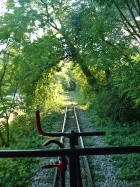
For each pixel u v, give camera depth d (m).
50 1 21.89
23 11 10.88
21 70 11.71
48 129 15.45
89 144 11.38
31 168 7.99
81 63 22.88
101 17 9.91
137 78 8.96
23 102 11.33
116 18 9.99
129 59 10.31
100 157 9.01
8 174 6.93
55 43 12.81
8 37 10.26
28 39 11.03
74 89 74.69
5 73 11.30
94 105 21.98
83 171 7.71
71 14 20.14
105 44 10.69
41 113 19.39
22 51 11.05
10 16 10.38
